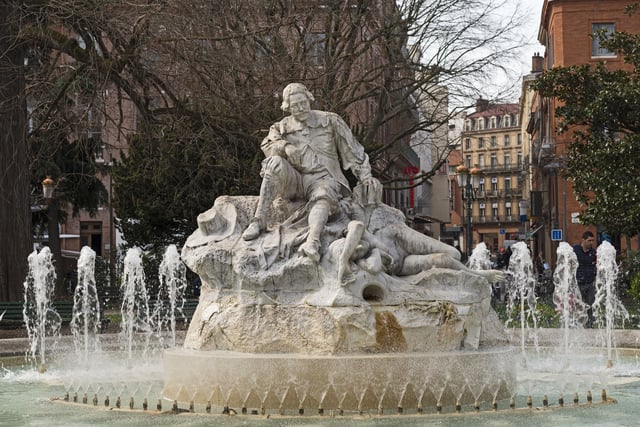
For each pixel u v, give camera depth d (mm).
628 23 38188
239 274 7797
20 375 10047
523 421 6625
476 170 26938
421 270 8211
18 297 17359
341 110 23688
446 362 7277
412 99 28531
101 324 15742
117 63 18453
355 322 7348
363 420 6656
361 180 8836
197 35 18594
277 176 8375
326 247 7879
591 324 15852
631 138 22141
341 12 24016
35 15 17703
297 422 6602
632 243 35625
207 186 24719
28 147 18625
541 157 43125
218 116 20688
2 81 17641
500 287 21500
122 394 8453
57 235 33688
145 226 26078
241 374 7297
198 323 8109
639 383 8961
